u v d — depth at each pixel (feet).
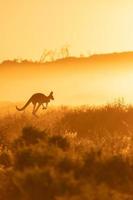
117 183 86.12
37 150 91.81
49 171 80.18
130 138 137.08
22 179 79.82
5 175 91.25
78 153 98.37
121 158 92.43
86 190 75.51
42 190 78.33
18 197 80.38
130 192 84.07
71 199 73.41
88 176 85.66
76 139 134.82
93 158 90.99
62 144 107.86
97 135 165.17
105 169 88.33
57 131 148.87
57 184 78.13
